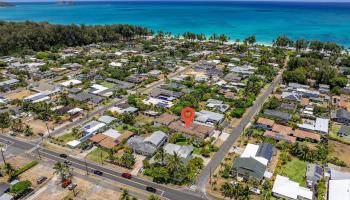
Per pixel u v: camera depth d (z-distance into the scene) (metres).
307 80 196.50
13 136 129.88
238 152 116.62
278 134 127.19
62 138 127.50
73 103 159.12
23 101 161.62
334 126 139.50
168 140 124.31
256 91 175.12
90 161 111.44
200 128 130.38
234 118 146.25
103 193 94.81
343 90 180.12
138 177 102.44
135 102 157.62
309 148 118.25
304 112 151.25
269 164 108.88
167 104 159.12
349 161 111.69
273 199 92.00
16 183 95.38
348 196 88.19
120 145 119.50
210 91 177.25
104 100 167.62
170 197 92.81
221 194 93.81
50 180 101.12
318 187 95.19
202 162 107.38
